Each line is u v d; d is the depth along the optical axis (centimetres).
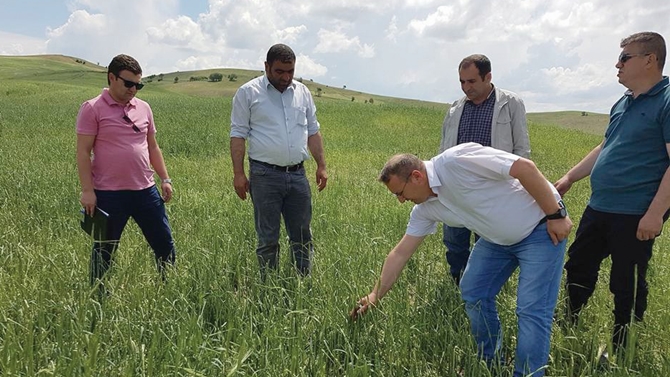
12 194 664
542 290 285
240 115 418
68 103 2805
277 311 339
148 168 399
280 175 416
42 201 624
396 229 547
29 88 3972
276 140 407
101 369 253
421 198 289
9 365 236
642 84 305
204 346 268
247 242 480
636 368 296
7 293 332
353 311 321
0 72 8012
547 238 285
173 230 534
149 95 3866
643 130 304
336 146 1429
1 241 462
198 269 398
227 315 328
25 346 248
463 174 276
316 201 681
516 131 414
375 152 1355
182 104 2711
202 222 548
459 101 443
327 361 305
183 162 1063
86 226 361
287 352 292
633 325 266
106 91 378
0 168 866
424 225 312
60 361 246
